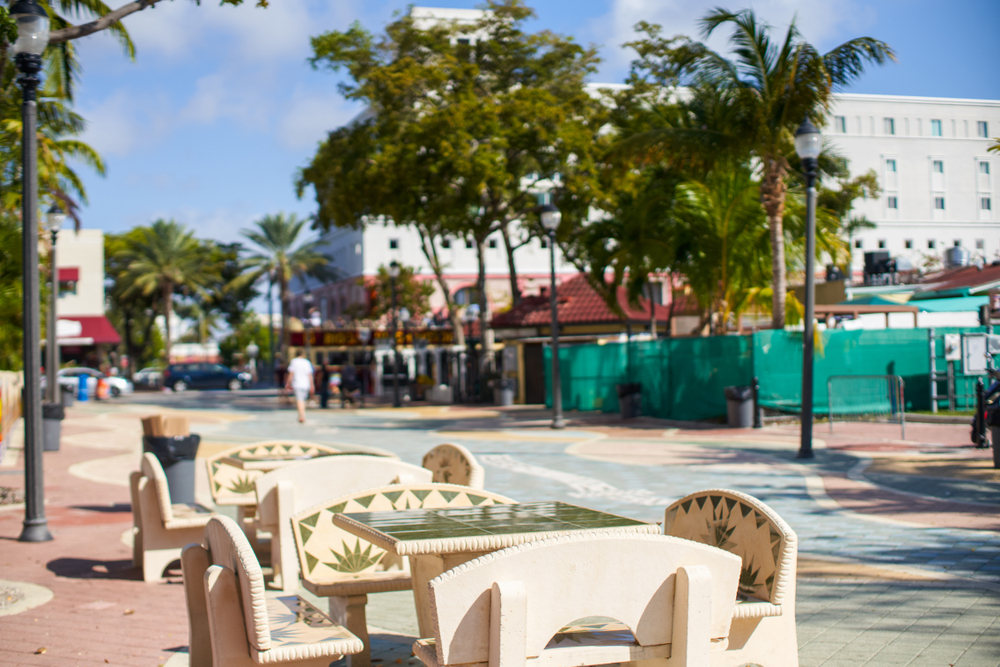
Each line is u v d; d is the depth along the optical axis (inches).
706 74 784.9
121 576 291.9
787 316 888.3
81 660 205.2
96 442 834.8
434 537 142.3
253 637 128.1
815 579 262.7
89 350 2481.5
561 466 558.9
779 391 825.5
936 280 1027.9
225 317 3545.8
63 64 637.3
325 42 1254.9
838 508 381.7
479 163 1173.1
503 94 1296.8
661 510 391.5
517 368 1357.0
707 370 866.1
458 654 105.9
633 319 1339.8
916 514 361.7
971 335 825.5
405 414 1168.8
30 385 355.3
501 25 1312.7
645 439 722.8
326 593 184.4
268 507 242.5
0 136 602.9
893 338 869.2
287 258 2738.7
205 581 130.8
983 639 201.9
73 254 2342.5
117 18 350.6
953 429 712.4
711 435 737.6
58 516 414.9
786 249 935.0
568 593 110.5
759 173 914.1
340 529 197.6
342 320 2112.5
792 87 733.9
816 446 627.2
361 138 1302.9
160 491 280.8
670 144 805.2
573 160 1289.4
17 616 244.2
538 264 2716.5
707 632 114.3
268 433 879.7
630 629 115.9
